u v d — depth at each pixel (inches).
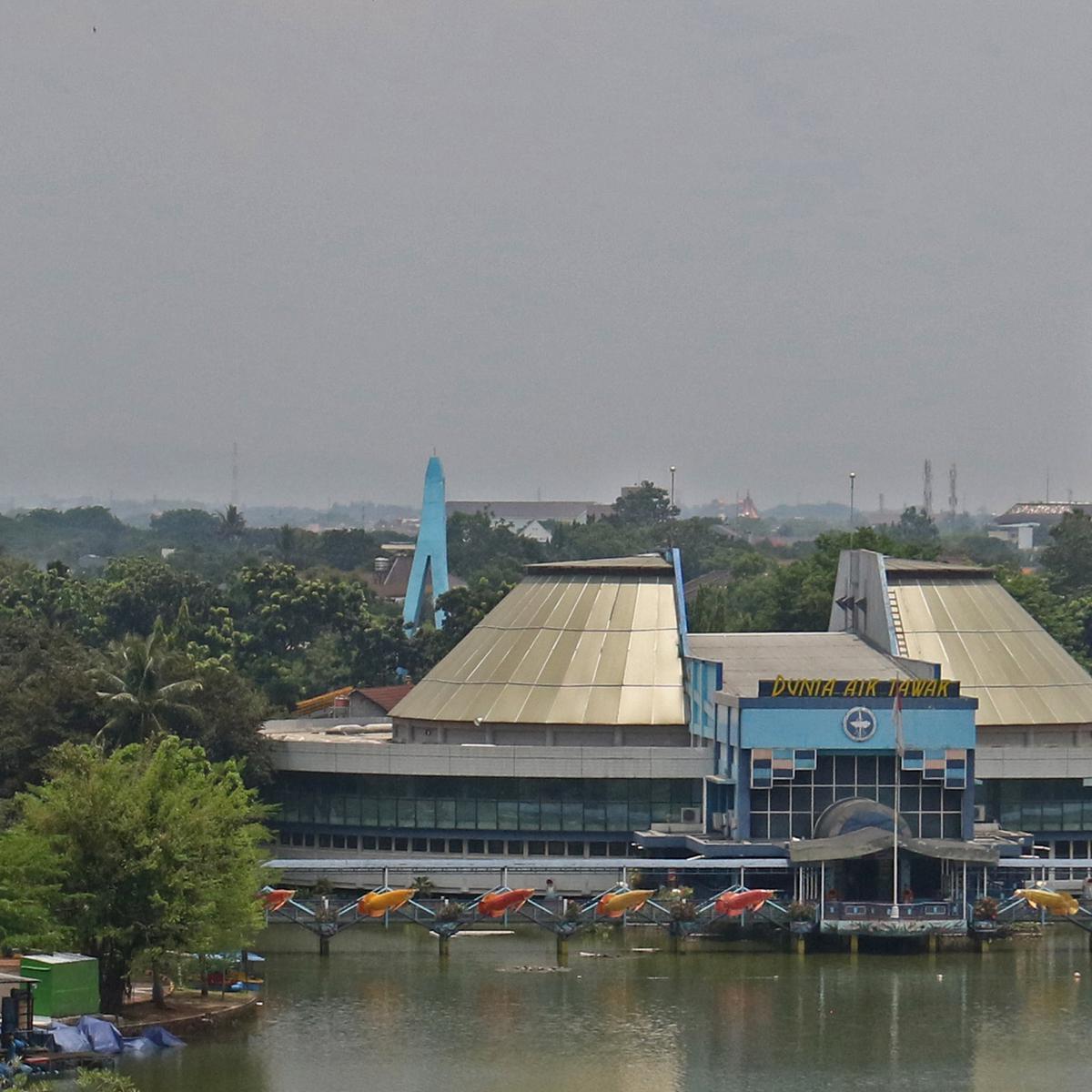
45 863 7672.2
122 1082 6835.6
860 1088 7190.0
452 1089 7096.5
